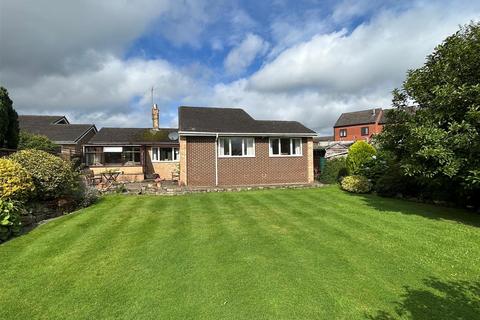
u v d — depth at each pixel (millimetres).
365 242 6574
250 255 5828
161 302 4082
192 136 17422
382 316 3746
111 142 22797
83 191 11156
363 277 4828
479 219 8656
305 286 4523
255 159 18406
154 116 27484
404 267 5215
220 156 17828
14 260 5555
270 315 3773
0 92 12609
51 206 9312
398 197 12602
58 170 9484
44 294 4312
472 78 7984
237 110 22312
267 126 19625
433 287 4492
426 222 8297
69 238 6926
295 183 18594
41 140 19047
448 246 6277
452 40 8461
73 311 3871
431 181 9453
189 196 13406
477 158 7316
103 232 7457
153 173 23516
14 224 7047
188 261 5535
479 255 5746
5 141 13109
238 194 13992
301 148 19375
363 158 16891
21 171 8039
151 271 5090
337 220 8609
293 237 7000
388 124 10117
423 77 8914
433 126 8031
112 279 4781
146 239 6891
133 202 11797
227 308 3934
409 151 8875
